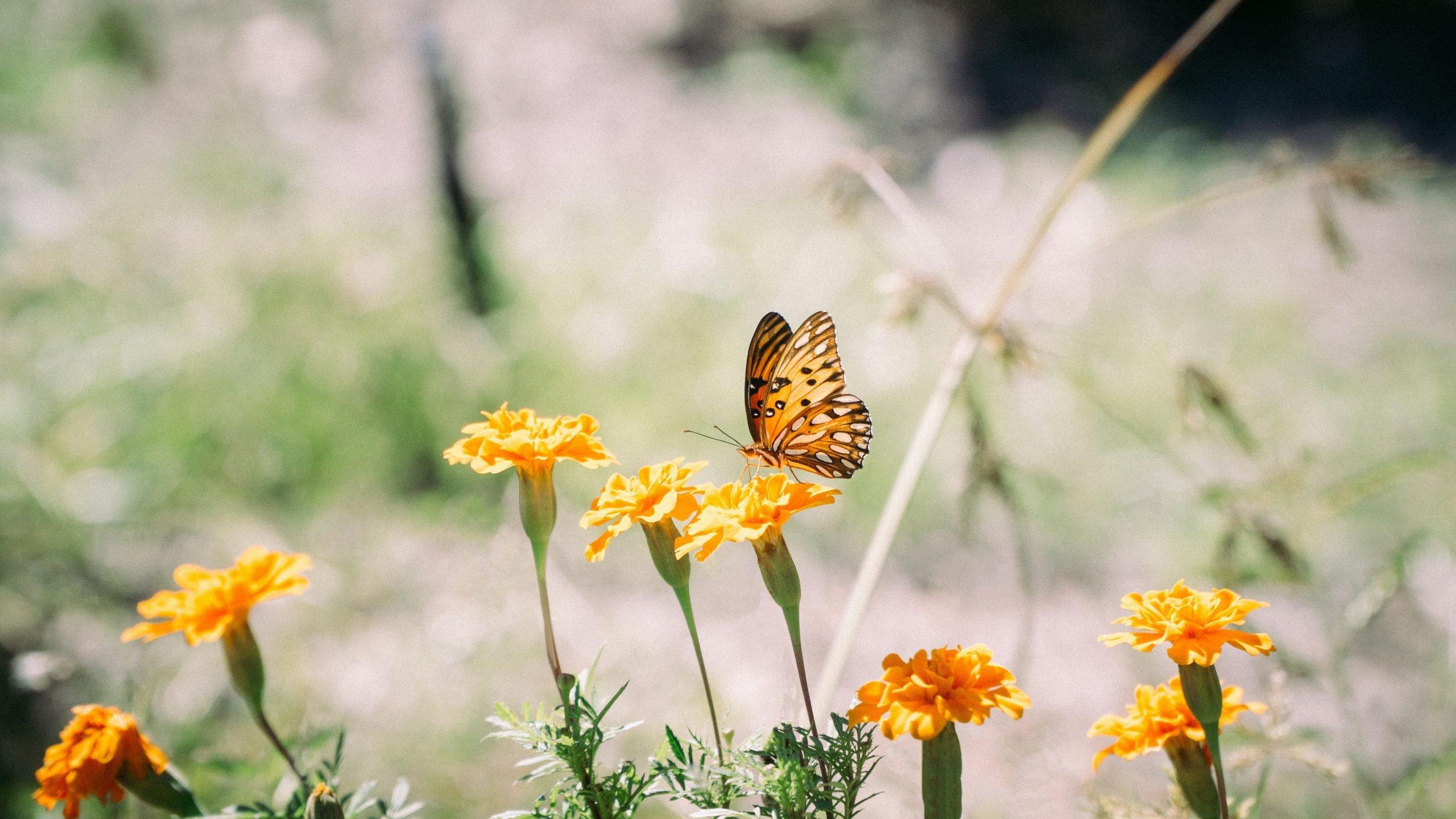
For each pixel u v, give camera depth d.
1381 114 10.13
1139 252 7.52
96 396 5.27
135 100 8.65
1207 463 4.48
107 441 4.98
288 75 9.26
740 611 4.11
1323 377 5.96
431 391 5.55
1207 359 5.96
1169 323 6.43
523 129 9.52
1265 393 5.65
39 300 5.82
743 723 2.87
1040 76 11.42
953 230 8.06
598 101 10.27
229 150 7.80
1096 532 4.80
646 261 6.84
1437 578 3.78
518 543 3.80
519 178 8.59
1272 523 2.40
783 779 1.18
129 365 5.36
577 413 5.67
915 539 4.95
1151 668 3.73
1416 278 7.07
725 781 1.23
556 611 3.76
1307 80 10.89
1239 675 3.29
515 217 7.61
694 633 1.34
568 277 6.88
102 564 4.30
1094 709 3.54
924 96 11.04
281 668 3.52
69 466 4.74
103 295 5.88
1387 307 6.73
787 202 7.81
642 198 8.34
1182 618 1.23
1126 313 6.54
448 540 4.57
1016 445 4.98
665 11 11.98
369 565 4.41
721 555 4.53
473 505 4.55
